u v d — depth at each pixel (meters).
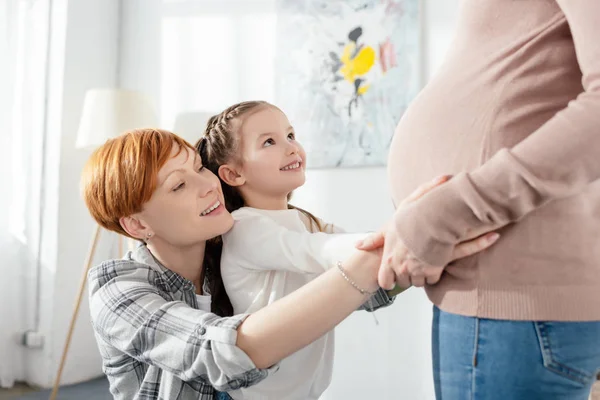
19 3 3.53
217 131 1.41
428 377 2.93
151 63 3.83
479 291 0.84
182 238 1.25
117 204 1.24
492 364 0.83
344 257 1.09
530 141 0.76
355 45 3.18
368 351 3.08
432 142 0.91
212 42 3.64
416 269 0.84
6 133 3.46
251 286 1.28
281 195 1.39
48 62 3.61
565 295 0.80
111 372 1.32
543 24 0.85
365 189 3.16
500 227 0.83
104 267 1.28
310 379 1.28
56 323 3.45
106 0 3.83
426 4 3.05
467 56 0.92
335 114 3.21
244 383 1.00
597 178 0.76
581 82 0.84
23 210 3.52
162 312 1.12
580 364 0.81
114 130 3.20
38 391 3.35
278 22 3.38
